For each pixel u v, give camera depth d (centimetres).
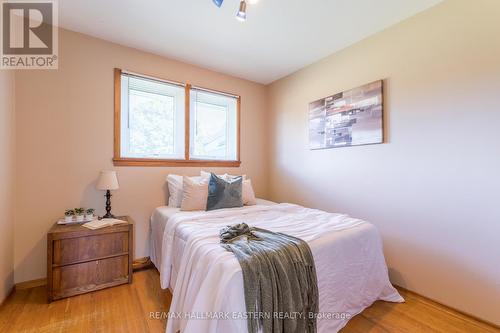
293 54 266
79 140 222
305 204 297
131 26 214
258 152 351
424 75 191
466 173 170
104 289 198
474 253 166
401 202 206
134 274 230
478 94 164
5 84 176
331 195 266
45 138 207
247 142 339
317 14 196
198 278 121
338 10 191
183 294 134
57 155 212
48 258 176
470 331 152
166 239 188
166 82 269
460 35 172
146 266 250
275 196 344
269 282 113
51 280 177
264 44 245
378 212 222
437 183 184
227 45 247
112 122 238
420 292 193
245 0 173
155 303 179
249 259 115
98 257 195
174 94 282
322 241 145
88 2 183
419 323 160
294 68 303
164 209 239
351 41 239
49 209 209
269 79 339
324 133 272
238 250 123
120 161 240
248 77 331
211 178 242
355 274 158
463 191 171
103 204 232
